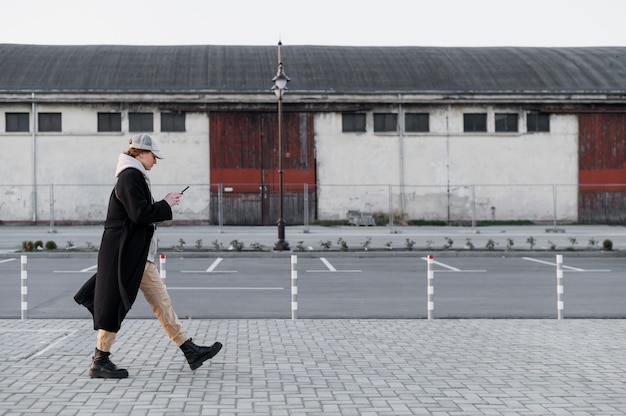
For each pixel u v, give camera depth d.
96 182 38.72
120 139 38.81
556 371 6.86
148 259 6.63
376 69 42.88
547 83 41.75
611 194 40.94
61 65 41.47
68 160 38.56
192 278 16.06
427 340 8.49
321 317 10.58
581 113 40.97
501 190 40.50
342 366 7.06
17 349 7.82
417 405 5.62
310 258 22.12
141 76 40.69
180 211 39.00
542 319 10.28
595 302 12.34
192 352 6.71
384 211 40.03
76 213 38.50
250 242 27.47
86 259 21.05
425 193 40.25
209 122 39.28
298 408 5.53
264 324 9.65
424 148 40.38
